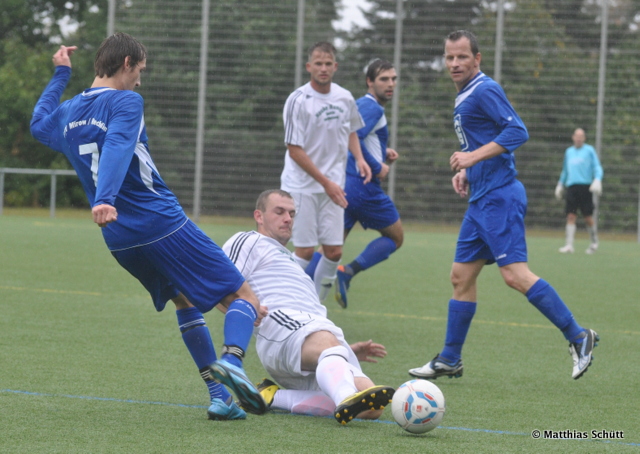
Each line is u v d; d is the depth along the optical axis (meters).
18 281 17.81
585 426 7.85
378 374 10.33
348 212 15.66
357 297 17.84
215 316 14.84
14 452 6.25
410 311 15.94
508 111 10.19
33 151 57.16
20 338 11.41
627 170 39.09
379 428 7.44
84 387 8.71
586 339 9.75
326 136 14.07
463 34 10.56
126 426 7.14
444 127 40.59
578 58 39.31
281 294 8.33
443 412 7.18
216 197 41.56
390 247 15.58
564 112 39.56
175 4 41.16
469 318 10.19
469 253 10.40
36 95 57.22
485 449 6.82
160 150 41.59
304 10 40.88
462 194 11.08
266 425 7.39
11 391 8.34
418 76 40.56
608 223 39.38
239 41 41.22
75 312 14.03
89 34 58.41
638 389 9.78
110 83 7.57
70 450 6.32
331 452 6.51
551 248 33.31
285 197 8.73
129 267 7.61
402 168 40.91
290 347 7.92
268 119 41.50
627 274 23.50
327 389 7.41
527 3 39.53
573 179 30.67
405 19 40.47
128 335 12.12
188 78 41.34
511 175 10.35
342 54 40.88
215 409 7.48
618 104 39.12
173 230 7.35
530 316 15.80
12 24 61.06
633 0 38.81
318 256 14.84
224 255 7.51
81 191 56.62
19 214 47.59
